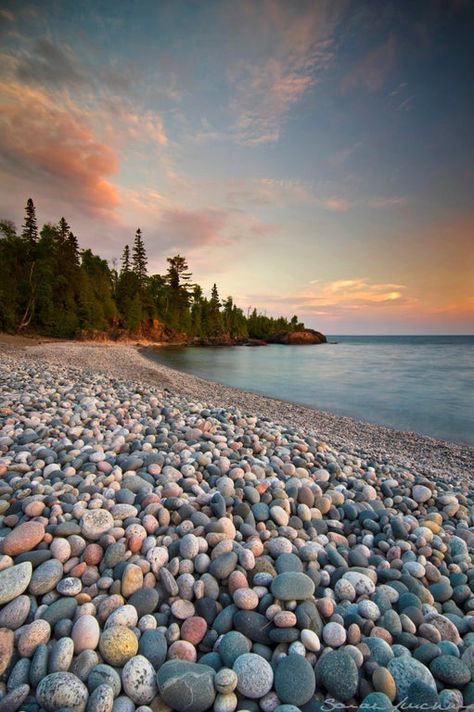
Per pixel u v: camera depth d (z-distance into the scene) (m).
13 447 3.68
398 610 2.20
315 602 2.08
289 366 30.98
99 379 9.95
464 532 3.28
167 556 2.28
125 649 1.70
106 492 2.88
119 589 2.02
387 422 11.08
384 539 2.96
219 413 6.30
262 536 2.67
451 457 7.67
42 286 40.88
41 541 2.21
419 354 51.97
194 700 1.53
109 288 56.88
